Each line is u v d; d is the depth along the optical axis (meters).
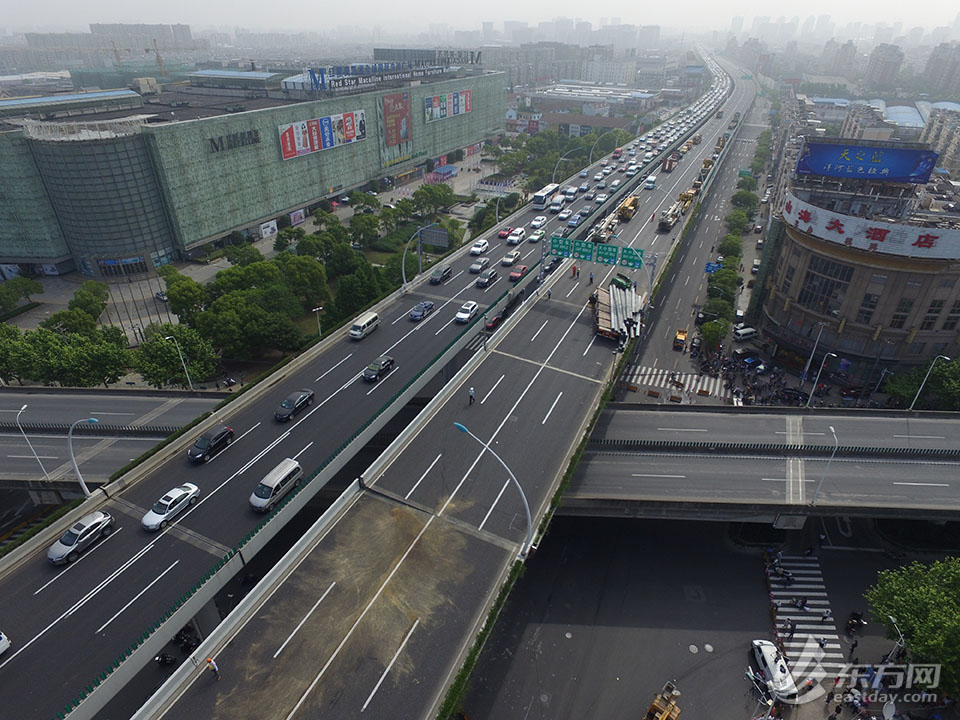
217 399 67.69
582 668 46.09
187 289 88.44
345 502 45.16
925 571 52.88
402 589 38.50
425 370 62.81
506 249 101.88
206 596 38.66
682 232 103.50
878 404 75.50
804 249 81.06
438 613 37.00
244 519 45.66
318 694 32.25
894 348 76.19
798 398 76.00
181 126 110.00
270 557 53.44
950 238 67.25
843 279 76.81
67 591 39.66
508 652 47.22
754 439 61.47
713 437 61.62
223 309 81.94
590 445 59.03
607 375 64.12
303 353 67.31
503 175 184.75
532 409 57.81
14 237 110.19
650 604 51.44
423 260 111.81
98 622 37.66
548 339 71.75
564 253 81.12
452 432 54.22
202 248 122.06
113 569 41.31
